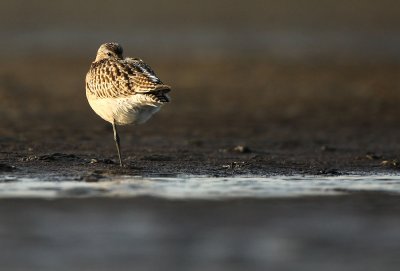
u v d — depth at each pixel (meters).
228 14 50.06
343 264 9.06
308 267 8.97
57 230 10.24
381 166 15.53
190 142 18.95
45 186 12.80
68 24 46.81
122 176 13.83
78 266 8.94
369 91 28.66
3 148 17.02
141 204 11.66
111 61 14.69
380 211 11.39
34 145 17.66
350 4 51.09
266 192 12.65
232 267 8.97
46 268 8.86
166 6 51.19
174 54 37.72
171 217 10.92
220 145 18.61
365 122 22.80
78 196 12.11
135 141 18.97
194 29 46.44
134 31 45.47
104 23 47.28
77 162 15.10
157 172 14.33
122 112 14.42
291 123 22.48
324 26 46.78
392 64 35.03
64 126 21.08
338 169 15.18
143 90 13.89
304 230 10.36
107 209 11.32
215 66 34.41
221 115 23.62
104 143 18.45
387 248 9.62
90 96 15.04
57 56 37.03
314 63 35.38
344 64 35.06
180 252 9.47
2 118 22.19
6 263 8.99
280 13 50.09
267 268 8.93
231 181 13.57
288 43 41.84
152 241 9.84
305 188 13.03
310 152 17.78
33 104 24.95
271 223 10.70
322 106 25.56
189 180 13.59
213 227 10.47
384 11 49.59
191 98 26.80
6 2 50.38
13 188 12.63
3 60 35.62
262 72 32.94
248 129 21.38
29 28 45.66
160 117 22.98
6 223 10.53
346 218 10.98
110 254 9.35
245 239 9.93
